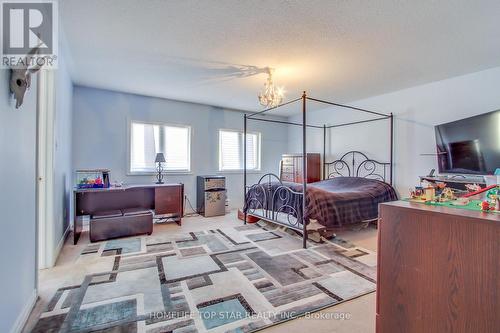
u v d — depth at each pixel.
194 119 5.00
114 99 4.21
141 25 2.15
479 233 0.91
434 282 1.03
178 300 1.80
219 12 1.95
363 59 2.83
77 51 2.68
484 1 1.78
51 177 2.39
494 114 2.75
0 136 1.22
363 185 3.92
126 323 1.55
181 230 3.68
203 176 4.85
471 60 2.85
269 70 3.17
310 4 1.83
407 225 1.12
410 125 3.94
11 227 1.36
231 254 2.70
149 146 4.59
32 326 1.51
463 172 3.11
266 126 6.04
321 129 5.50
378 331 1.23
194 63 2.97
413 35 2.28
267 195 3.68
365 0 1.78
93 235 3.12
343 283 2.07
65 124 3.18
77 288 1.97
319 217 2.98
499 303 0.86
